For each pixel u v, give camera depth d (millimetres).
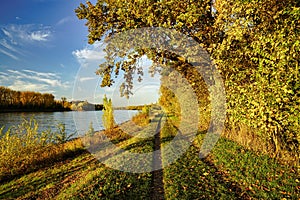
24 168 9734
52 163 10852
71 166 10188
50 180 8484
